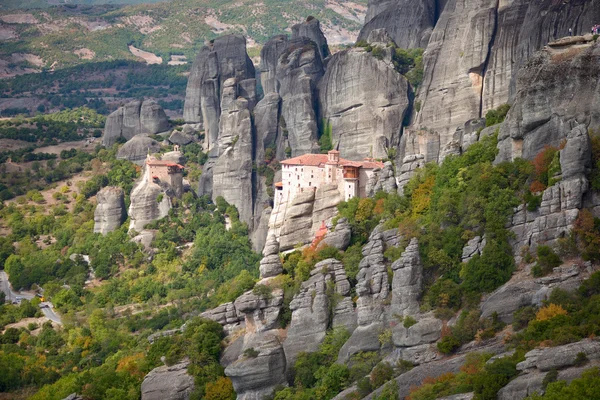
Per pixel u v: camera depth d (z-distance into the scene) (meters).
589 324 170.88
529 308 185.88
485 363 177.12
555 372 161.75
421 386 182.75
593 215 192.38
